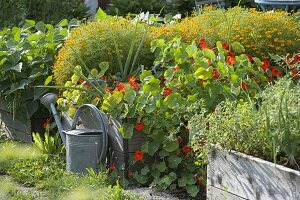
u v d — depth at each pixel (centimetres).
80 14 1057
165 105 543
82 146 566
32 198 523
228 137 454
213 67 553
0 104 752
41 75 711
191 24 656
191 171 541
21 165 607
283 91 439
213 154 462
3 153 629
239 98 548
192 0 1123
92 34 641
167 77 563
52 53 728
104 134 561
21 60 725
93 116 595
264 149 440
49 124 687
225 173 452
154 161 561
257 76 570
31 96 710
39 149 643
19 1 1002
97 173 566
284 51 627
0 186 542
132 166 560
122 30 645
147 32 650
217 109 479
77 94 616
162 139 546
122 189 515
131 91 554
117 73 626
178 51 570
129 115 549
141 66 606
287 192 404
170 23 741
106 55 636
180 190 543
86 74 638
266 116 435
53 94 641
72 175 558
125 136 547
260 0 873
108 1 1384
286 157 434
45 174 582
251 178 431
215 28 635
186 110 538
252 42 625
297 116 423
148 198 522
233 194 446
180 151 549
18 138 736
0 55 714
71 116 622
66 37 730
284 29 635
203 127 484
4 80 720
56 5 1026
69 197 508
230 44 609
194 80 555
